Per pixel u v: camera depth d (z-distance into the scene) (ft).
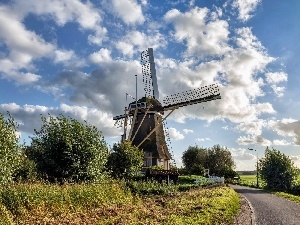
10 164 59.82
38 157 83.25
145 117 178.91
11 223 46.75
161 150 178.29
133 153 139.44
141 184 108.47
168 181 138.31
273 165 184.55
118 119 186.29
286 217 61.62
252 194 126.00
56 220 51.93
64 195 62.59
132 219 51.67
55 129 84.02
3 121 58.80
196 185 139.44
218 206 61.77
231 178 271.08
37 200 56.80
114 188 79.92
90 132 85.76
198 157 325.42
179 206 63.21
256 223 54.03
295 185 177.37
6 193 54.44
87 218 54.24
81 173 81.30
